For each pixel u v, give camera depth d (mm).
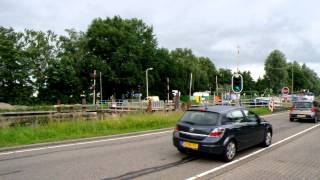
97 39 69375
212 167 9734
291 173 9188
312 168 9797
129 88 70938
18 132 15047
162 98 87688
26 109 37094
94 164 9836
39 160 10328
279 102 45750
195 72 107125
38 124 19984
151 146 13156
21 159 10461
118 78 67125
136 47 71062
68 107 36781
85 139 14844
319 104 27844
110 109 38906
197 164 10086
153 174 8812
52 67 65688
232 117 11234
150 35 83250
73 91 67438
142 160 10492
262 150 12656
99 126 18578
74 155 11164
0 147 12391
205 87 112438
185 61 106438
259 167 9836
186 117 11258
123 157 10922
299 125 23219
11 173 8758
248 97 51438
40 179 8219
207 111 11000
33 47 67625
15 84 62969
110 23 73312
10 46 61812
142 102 41719
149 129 19141
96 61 66750
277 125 23125
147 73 72312
